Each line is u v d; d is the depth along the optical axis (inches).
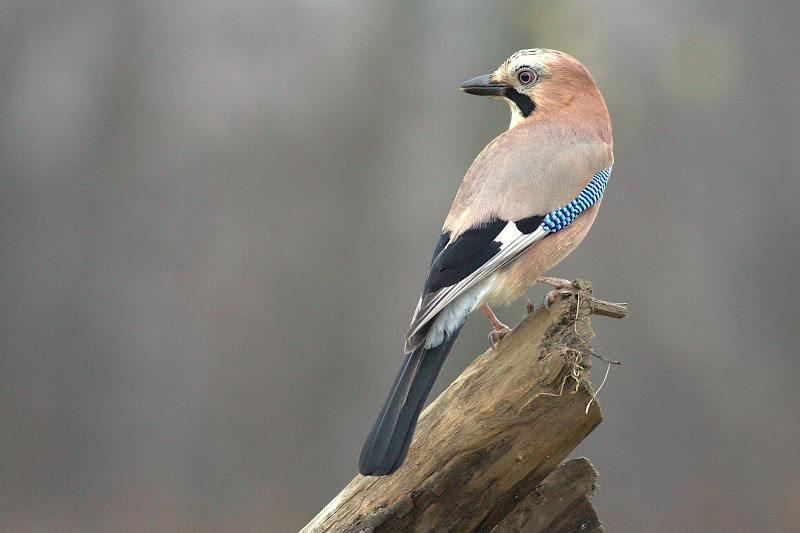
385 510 171.0
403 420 170.4
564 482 179.2
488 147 231.1
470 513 173.6
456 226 209.9
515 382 169.0
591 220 226.7
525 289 217.5
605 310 175.2
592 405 165.0
